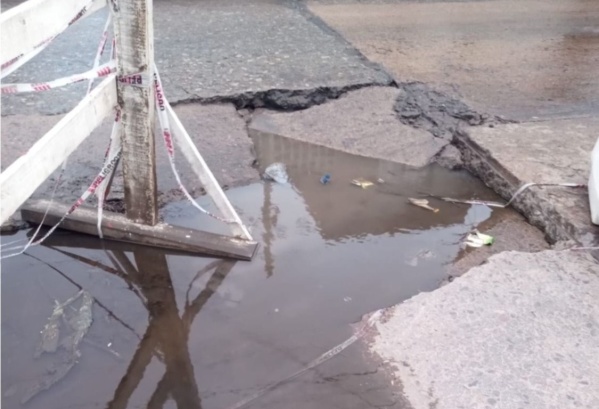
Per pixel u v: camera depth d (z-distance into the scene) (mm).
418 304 2760
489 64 5762
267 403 2311
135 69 2754
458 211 3648
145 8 2627
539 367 2422
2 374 2420
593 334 2586
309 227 3424
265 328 2693
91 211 3238
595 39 6680
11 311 2746
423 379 2391
